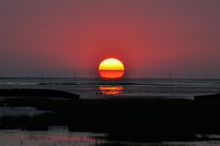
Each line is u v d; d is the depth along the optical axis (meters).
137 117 76.50
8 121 74.06
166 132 64.31
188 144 55.84
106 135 62.44
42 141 57.72
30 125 70.56
